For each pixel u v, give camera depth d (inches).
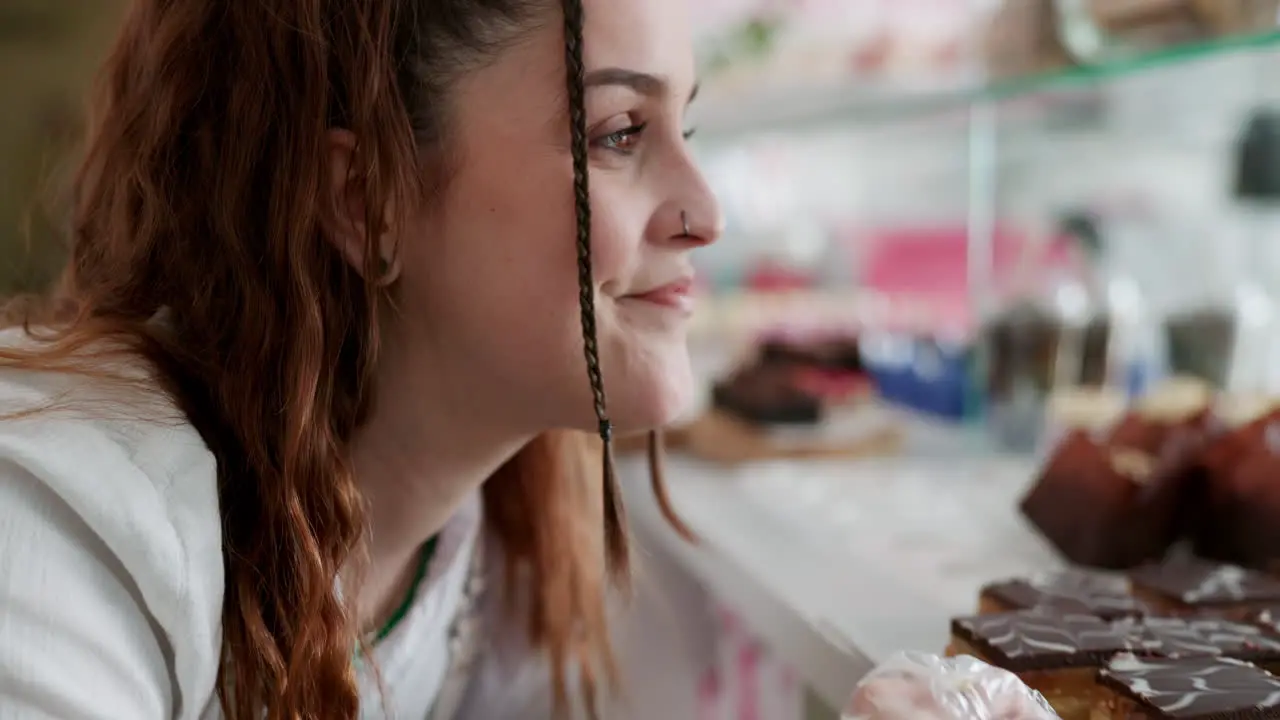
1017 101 48.3
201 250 24.5
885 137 69.1
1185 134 46.9
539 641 36.9
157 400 22.3
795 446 53.7
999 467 49.9
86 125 30.0
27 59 97.3
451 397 25.4
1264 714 17.1
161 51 24.2
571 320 23.2
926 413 64.2
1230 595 24.8
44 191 33.0
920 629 27.3
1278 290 43.3
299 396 23.0
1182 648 20.5
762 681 36.1
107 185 26.7
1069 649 20.4
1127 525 32.0
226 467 23.7
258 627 22.6
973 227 59.2
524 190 22.6
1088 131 51.0
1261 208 44.4
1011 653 20.2
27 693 17.8
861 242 76.8
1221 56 33.7
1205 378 42.9
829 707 28.7
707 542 37.3
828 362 65.9
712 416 57.5
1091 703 20.0
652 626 41.4
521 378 24.0
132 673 19.6
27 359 22.0
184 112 24.2
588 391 24.0
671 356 24.3
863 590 31.0
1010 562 34.2
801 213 79.7
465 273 23.4
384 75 22.3
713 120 60.9
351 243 23.9
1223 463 31.5
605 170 22.8
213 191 24.1
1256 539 30.0
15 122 94.2
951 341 65.4
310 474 23.5
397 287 24.6
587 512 36.7
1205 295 45.8
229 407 23.5
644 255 23.5
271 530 23.1
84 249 27.9
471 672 36.7
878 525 39.3
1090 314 48.0
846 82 53.9
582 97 21.4
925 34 49.7
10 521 18.8
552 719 37.0
